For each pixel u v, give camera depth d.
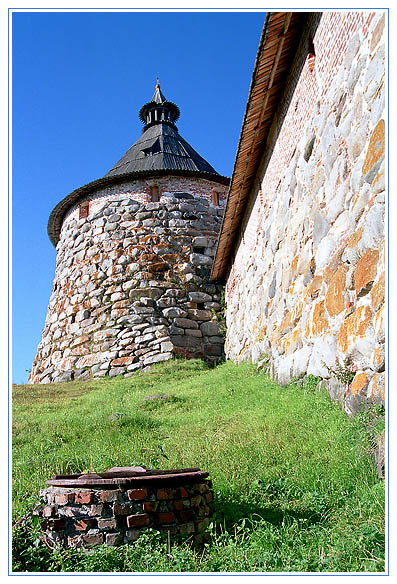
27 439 7.73
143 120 24.42
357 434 4.40
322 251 6.40
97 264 18.80
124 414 8.42
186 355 16.69
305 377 6.93
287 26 7.02
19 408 10.99
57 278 20.86
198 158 22.30
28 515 3.80
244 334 13.27
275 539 3.23
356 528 3.07
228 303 17.28
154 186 19.62
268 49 7.46
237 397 8.65
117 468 4.18
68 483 3.54
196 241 18.84
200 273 18.42
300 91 7.56
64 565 3.19
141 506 3.42
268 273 10.06
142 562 3.12
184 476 3.62
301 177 7.57
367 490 3.63
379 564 2.73
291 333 7.86
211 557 3.17
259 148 10.56
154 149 21.53
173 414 8.62
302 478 4.25
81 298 18.72
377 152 4.65
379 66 4.68
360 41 5.18
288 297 8.23
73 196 20.69
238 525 3.68
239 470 4.77
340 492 3.78
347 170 5.54
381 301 4.39
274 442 5.27
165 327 16.83
